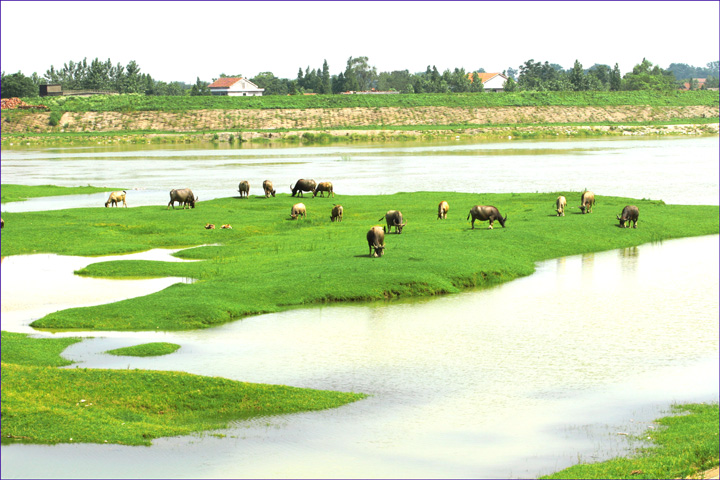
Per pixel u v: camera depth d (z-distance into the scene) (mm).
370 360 58062
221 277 84062
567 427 44625
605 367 56188
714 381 52688
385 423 45531
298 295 76750
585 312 71625
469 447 41938
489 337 63938
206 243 106750
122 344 62062
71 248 102688
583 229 112062
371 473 38062
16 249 102125
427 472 38281
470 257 91062
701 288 80688
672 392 50750
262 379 53969
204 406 48000
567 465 38906
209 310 70500
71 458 39688
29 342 61344
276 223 120000
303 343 62531
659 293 78812
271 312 72500
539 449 41219
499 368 56031
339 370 55875
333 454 40844
